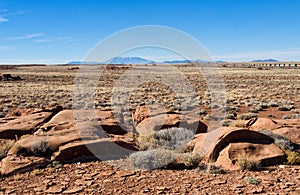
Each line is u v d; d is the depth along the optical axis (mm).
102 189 7586
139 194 7250
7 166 8961
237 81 64000
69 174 8641
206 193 7234
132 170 8961
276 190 7340
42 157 9773
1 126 13906
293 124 14023
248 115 20000
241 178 8148
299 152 10320
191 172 8742
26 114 16922
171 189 7527
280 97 34438
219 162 9352
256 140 10203
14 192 7457
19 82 66688
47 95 38844
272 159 9273
